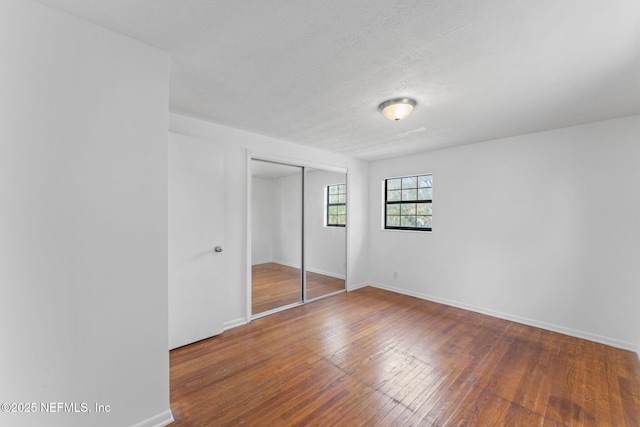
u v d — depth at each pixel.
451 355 2.47
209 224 2.81
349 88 2.12
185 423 1.66
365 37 1.50
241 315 3.19
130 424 1.52
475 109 2.46
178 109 2.55
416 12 1.29
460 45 1.55
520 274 3.25
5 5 1.21
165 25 1.43
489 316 3.45
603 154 2.73
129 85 1.54
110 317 1.47
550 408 1.79
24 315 1.24
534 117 2.65
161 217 1.65
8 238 1.21
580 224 2.86
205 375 2.15
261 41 1.55
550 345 2.67
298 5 1.26
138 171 1.56
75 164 1.37
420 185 4.32
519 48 1.57
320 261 4.27
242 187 3.18
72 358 1.35
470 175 3.68
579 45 1.53
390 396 1.91
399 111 2.31
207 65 1.81
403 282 4.43
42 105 1.29
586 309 2.82
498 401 1.86
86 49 1.40
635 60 1.67
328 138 3.47
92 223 1.42
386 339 2.79
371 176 4.90
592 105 2.36
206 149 2.79
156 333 1.62
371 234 4.89
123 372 1.50
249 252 3.24
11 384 1.21
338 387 2.01
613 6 1.22
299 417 1.71
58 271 1.32
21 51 1.24
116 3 1.26
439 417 1.71
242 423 1.66
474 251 3.64
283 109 2.54
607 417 1.71
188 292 2.65
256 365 2.30
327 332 2.96
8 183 1.21
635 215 2.57
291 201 4.00
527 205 3.21
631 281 2.58
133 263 1.54
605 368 2.26
